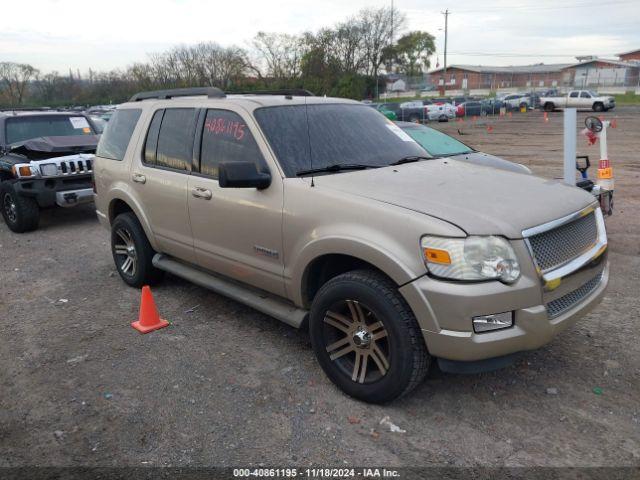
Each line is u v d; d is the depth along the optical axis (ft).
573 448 10.12
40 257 24.04
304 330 15.34
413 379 10.68
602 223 12.43
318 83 205.05
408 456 10.04
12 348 14.87
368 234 10.69
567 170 22.24
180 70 188.55
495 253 9.78
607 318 15.43
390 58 245.86
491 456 9.98
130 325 16.08
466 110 138.10
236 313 16.69
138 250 18.10
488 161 24.76
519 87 262.26
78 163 28.60
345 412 11.39
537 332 10.18
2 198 29.04
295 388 12.35
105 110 79.00
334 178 12.37
